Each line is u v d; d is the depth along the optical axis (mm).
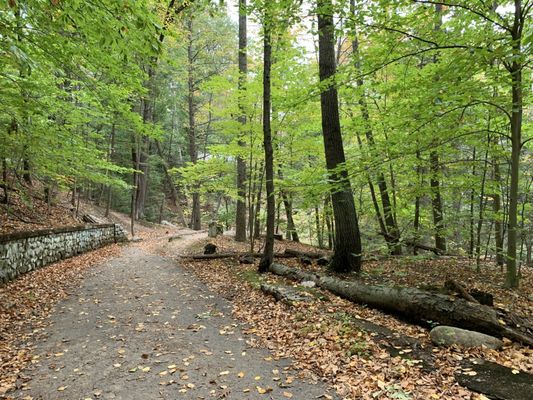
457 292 4961
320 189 6434
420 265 9469
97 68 5613
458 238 13461
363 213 12836
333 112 7895
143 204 25656
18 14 4309
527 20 5316
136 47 4602
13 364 3838
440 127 6441
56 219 13172
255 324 5125
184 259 10836
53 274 8086
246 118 11727
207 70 22688
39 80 8086
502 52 4484
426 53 6414
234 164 14141
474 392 3008
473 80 5387
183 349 4270
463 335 3977
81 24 4145
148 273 8953
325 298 5953
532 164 10484
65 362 3922
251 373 3625
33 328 4945
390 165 6922
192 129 23234
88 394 3264
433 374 3342
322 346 4102
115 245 14734
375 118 9438
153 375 3619
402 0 4938
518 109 5352
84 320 5340
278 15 5785
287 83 9453
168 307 6059
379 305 5430
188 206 36688
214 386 3385
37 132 8008
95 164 12125
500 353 3713
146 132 7812
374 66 5883
